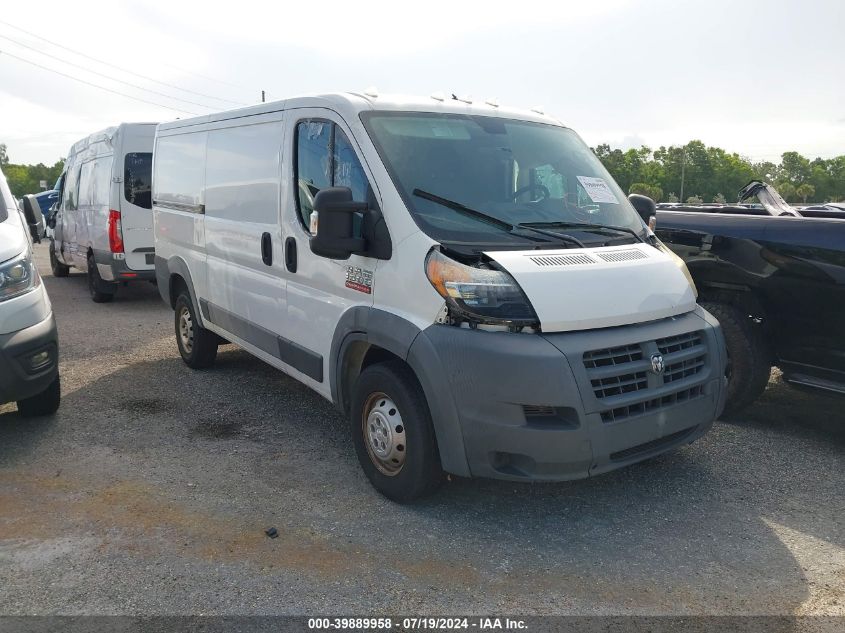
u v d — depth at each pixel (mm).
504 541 3629
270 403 5805
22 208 6277
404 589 3203
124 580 3250
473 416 3434
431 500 4059
